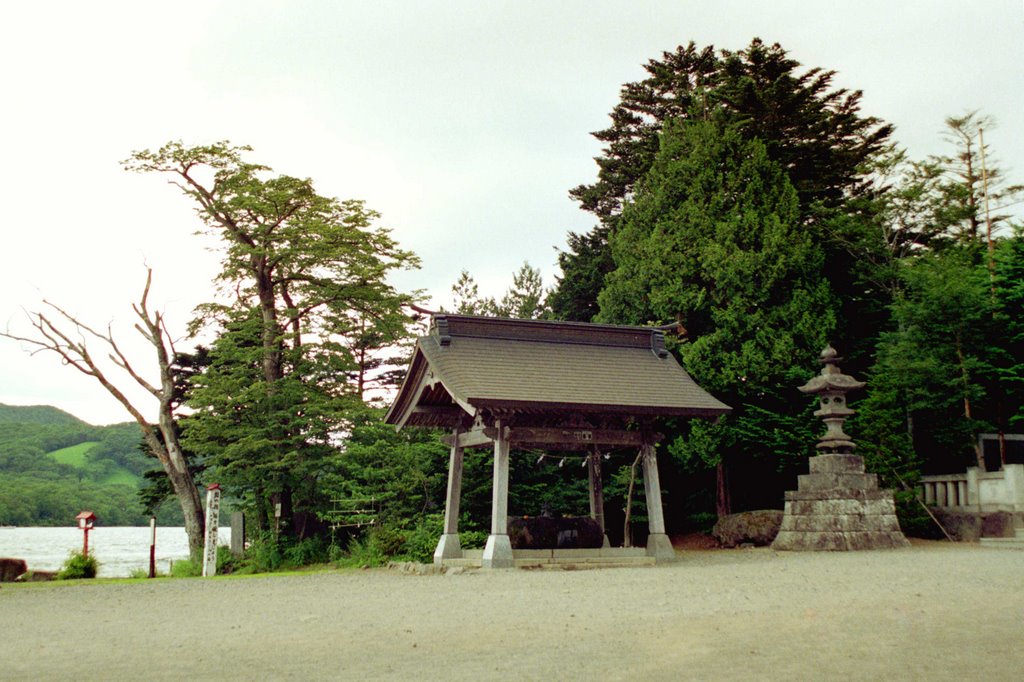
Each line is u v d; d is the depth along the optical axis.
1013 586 12.74
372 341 39.06
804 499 23.59
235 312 37.03
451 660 8.52
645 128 46.94
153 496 41.38
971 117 38.62
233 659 8.94
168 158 35.69
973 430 28.75
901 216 35.28
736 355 31.44
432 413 23.20
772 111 38.31
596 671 7.82
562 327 23.28
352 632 10.56
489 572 19.17
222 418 33.91
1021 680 7.22
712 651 8.52
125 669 8.52
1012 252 32.53
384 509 33.66
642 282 33.72
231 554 33.25
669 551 21.61
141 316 37.97
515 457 34.09
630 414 21.27
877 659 8.01
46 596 17.12
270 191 35.53
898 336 30.31
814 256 33.03
